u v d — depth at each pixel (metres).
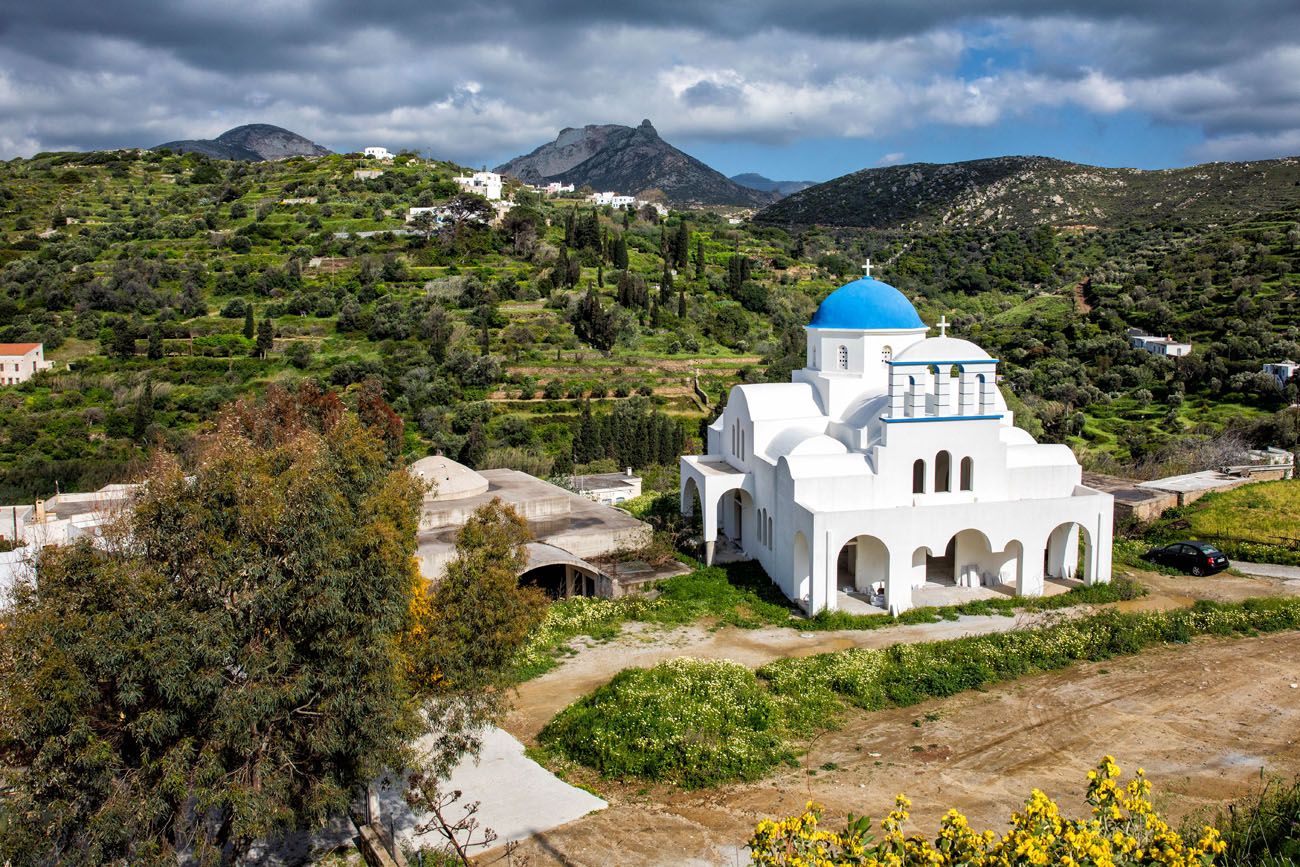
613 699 24.91
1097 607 34.34
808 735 23.72
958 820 12.52
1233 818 16.72
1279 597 34.59
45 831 13.27
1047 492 37.41
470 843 18.31
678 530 42.59
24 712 12.69
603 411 84.44
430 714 19.19
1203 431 71.00
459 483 45.31
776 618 33.75
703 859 17.64
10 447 70.56
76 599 13.70
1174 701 25.44
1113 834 12.40
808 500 34.78
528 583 40.12
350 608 15.90
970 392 35.88
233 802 14.23
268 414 46.38
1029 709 25.14
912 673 27.09
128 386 81.69
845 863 12.22
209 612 14.55
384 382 84.19
